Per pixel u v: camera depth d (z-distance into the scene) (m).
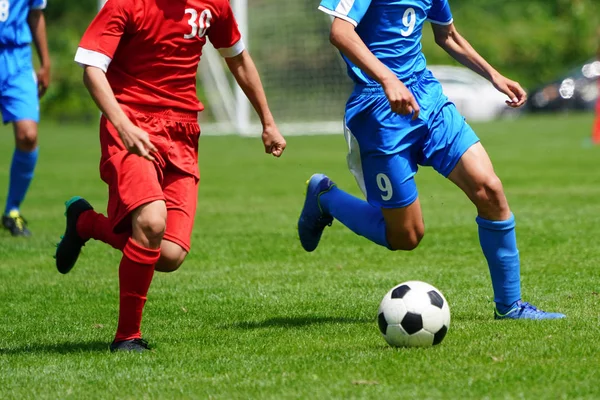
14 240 30.78
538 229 30.50
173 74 16.28
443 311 15.28
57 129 104.44
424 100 17.33
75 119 116.06
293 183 49.06
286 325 18.03
